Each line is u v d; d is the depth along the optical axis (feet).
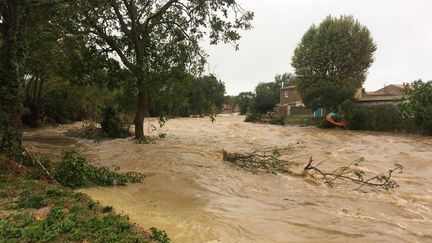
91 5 46.91
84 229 16.76
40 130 83.71
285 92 234.17
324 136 82.94
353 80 149.69
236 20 61.00
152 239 17.15
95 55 64.39
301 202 28.50
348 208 27.30
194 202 26.68
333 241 20.38
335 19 155.43
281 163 42.34
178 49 63.82
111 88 68.69
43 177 27.14
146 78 62.18
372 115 100.89
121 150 50.31
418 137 82.17
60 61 69.56
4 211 19.16
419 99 91.71
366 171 41.78
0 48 34.81
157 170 36.65
